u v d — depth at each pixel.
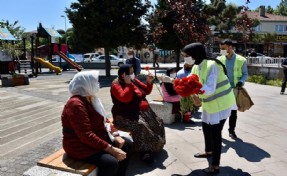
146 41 18.98
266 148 5.03
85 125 2.92
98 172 3.03
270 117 7.33
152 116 4.62
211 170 4.02
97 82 3.08
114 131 3.54
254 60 20.75
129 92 4.21
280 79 16.36
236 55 5.37
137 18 17.86
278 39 48.47
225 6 28.98
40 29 23.28
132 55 10.16
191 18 12.30
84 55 37.41
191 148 4.96
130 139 3.59
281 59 20.67
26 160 4.28
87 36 18.11
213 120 3.89
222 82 3.87
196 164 4.34
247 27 15.20
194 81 3.56
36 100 9.59
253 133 5.88
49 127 6.25
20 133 5.82
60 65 25.30
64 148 3.13
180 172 4.07
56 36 24.33
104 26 18.19
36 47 23.31
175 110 6.42
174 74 6.87
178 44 20.19
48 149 4.72
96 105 3.16
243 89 5.33
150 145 4.25
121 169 3.50
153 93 11.30
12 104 8.88
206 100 3.90
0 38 20.42
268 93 11.76
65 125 3.07
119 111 4.38
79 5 18.19
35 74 19.81
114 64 34.47
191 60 3.86
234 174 4.03
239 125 6.49
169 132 5.82
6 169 3.97
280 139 5.53
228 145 5.16
